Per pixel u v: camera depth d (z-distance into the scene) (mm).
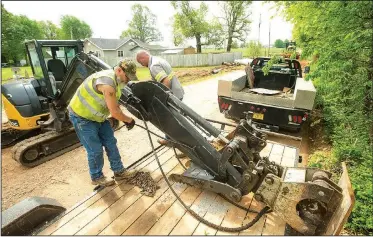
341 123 4750
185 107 2521
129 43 40719
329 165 3920
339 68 3682
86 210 2414
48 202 2373
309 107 4562
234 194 2297
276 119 4922
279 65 6324
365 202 2990
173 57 27656
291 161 3404
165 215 2359
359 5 3018
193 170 2691
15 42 32406
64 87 4582
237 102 5238
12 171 4430
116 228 2189
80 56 4129
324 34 3576
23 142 4664
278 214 2092
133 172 3014
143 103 2703
